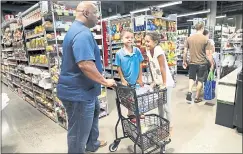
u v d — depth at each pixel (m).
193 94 4.78
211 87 4.18
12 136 2.96
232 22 11.67
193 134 2.74
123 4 11.41
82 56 1.71
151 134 2.12
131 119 2.30
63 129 3.14
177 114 3.51
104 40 4.77
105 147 2.50
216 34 7.80
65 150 2.50
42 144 2.68
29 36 3.84
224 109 2.95
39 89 3.96
